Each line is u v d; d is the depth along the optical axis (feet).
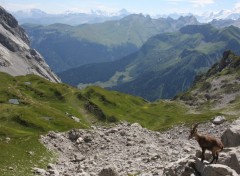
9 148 143.84
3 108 523.70
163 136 195.21
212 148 89.81
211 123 252.83
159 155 135.74
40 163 139.03
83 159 150.71
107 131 187.42
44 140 167.32
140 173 116.26
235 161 92.43
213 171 85.05
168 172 99.76
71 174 122.31
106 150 161.79
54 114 531.91
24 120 471.21
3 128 405.80
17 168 125.29
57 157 152.97
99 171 119.65
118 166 131.23
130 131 189.88
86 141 173.78
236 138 122.42
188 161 95.04
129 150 156.87
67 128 478.59
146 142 171.32
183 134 249.75
